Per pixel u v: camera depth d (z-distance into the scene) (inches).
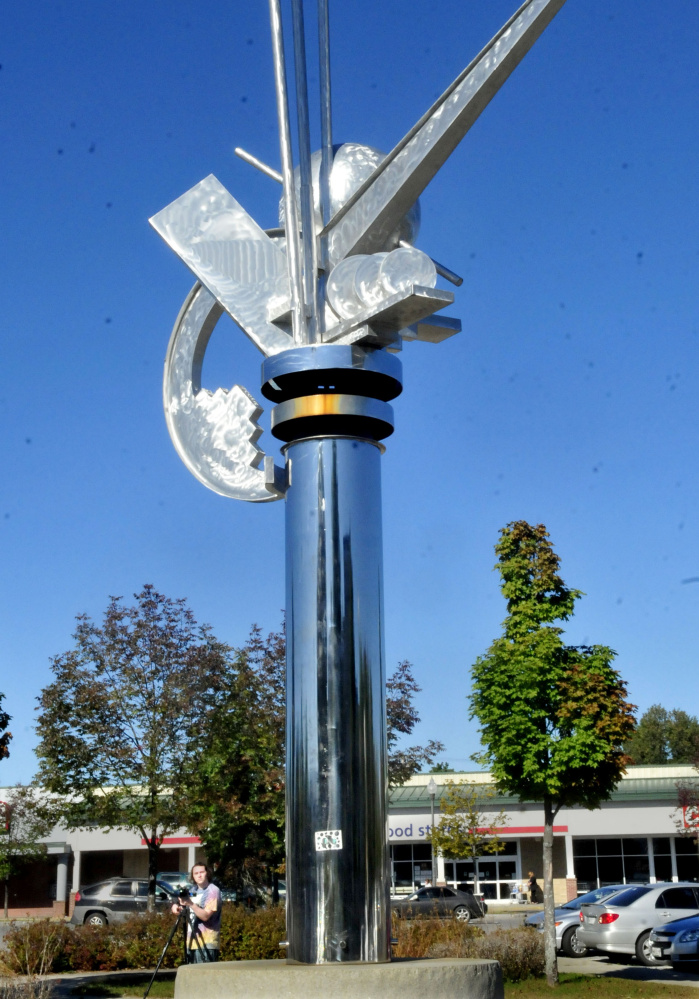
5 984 518.3
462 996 225.8
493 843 1533.0
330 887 241.3
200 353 324.2
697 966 733.9
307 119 294.5
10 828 1632.6
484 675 689.0
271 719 812.0
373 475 269.1
